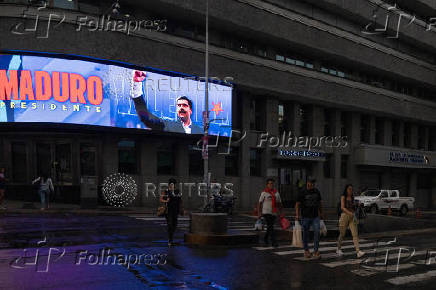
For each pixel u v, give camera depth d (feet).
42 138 77.82
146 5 79.77
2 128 68.28
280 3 103.55
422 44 143.84
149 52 77.41
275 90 97.66
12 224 47.91
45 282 23.57
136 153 82.28
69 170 79.00
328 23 110.32
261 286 23.88
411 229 58.54
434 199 153.07
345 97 115.14
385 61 128.16
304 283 24.79
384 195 92.12
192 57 83.76
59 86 66.74
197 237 38.52
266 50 102.22
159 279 24.85
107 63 72.38
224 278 25.58
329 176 118.62
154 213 68.69
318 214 33.37
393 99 131.34
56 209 65.21
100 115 69.97
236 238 39.09
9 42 65.57
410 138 148.56
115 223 52.31
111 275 25.52
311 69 106.93
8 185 77.41
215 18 86.22
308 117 113.60
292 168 109.19
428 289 23.89
